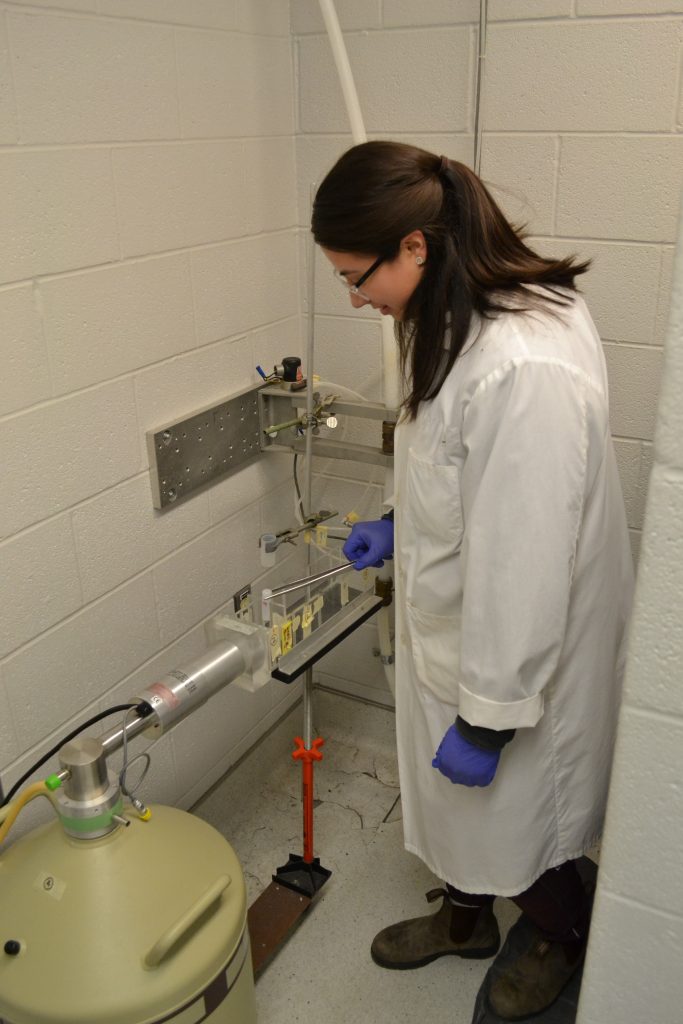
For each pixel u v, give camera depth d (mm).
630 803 892
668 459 755
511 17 1711
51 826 1384
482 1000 1671
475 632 1235
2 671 1524
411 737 1553
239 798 2215
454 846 1498
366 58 1894
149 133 1608
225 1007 1336
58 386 1520
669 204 1712
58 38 1392
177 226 1721
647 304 1797
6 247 1376
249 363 2021
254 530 2148
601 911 960
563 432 1154
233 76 1793
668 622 806
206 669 1450
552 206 1815
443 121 1866
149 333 1702
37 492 1521
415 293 1247
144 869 1305
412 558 1411
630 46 1637
